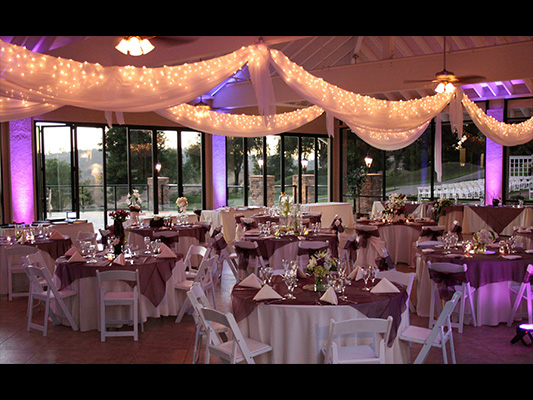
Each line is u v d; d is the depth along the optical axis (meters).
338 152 16.67
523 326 4.91
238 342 3.59
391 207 9.22
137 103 4.84
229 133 7.76
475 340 5.05
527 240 7.52
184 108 7.32
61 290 5.56
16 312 6.35
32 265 5.83
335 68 10.14
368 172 16.28
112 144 12.72
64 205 12.09
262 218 10.76
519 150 13.63
